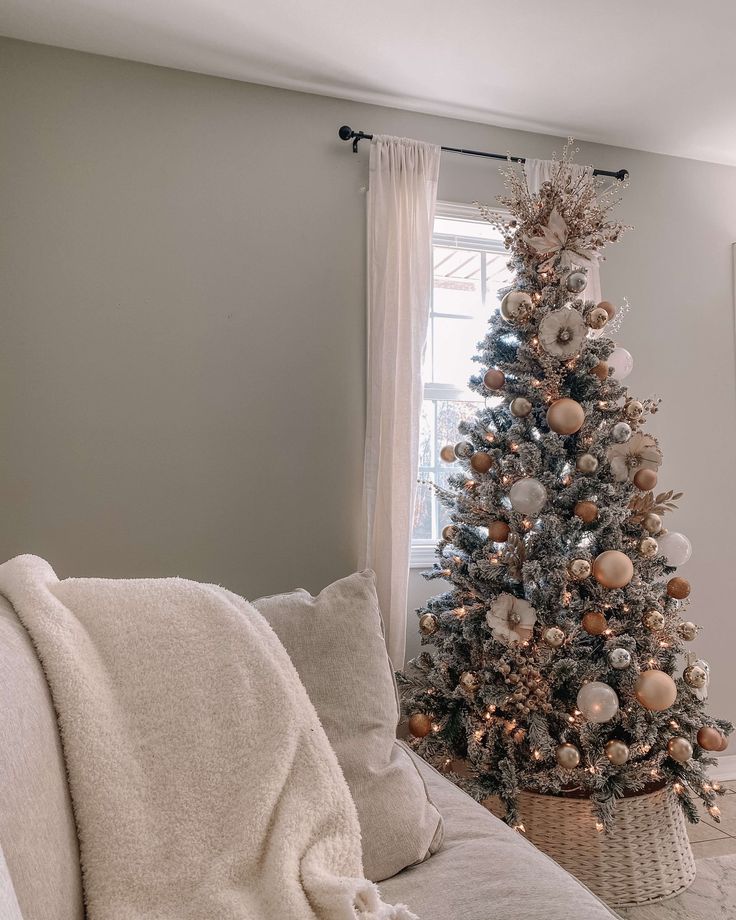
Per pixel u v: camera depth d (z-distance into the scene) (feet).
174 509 8.87
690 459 11.28
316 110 9.73
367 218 9.61
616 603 7.45
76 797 3.34
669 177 11.54
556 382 7.91
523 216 8.31
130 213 8.91
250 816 3.60
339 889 3.28
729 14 8.14
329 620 4.87
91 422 8.66
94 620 3.85
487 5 7.99
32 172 8.61
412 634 9.94
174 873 3.37
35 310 8.54
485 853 4.41
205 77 9.29
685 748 7.06
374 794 4.37
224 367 9.14
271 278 9.39
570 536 7.57
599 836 7.25
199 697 3.82
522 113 10.29
